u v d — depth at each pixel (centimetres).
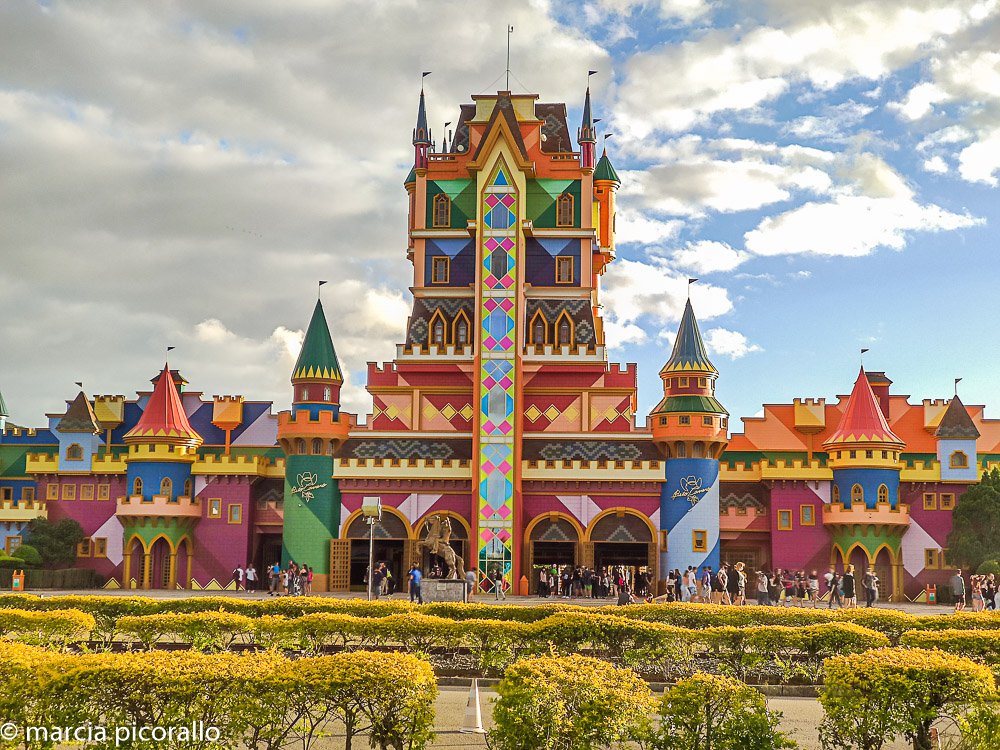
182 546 8600
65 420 9044
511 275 8575
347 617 3491
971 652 3017
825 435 9088
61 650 3306
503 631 3431
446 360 8762
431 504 8312
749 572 8681
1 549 8706
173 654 2056
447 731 2638
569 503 8288
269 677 2008
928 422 9075
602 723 1969
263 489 8788
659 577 8162
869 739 2138
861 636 3291
